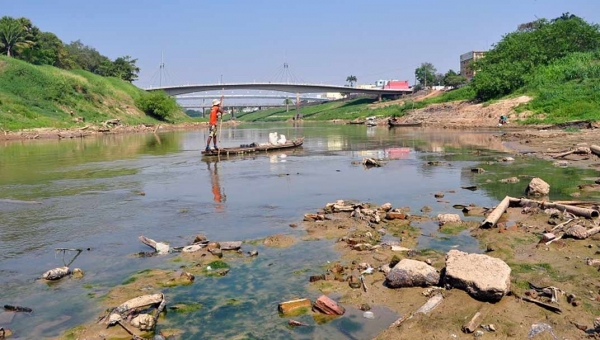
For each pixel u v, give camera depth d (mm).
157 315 7273
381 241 10914
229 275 9023
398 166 24812
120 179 22250
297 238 11336
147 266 9703
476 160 26203
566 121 49406
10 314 7609
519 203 13953
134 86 124000
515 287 7832
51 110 76562
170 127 96250
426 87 153875
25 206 16078
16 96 74250
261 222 13180
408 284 8031
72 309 7738
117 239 11836
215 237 11773
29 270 9703
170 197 17438
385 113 106625
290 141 38656
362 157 29938
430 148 34812
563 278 8188
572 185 17188
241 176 22516
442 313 6891
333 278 8602
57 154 36156
